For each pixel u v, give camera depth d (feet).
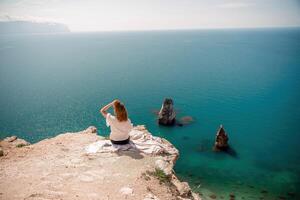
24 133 217.77
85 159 37.52
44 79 450.30
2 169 35.65
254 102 280.31
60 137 49.26
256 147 173.37
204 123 221.25
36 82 427.33
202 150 169.37
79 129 224.94
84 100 314.96
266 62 531.50
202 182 130.62
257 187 126.21
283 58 577.43
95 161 36.88
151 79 419.33
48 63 636.89
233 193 120.67
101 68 547.08
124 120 39.47
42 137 209.26
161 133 200.95
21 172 34.50
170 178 35.17
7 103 310.24
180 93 326.24
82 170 34.55
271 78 389.80
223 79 395.55
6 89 382.01
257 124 217.56
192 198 34.19
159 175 34.42
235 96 304.30
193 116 239.30
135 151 39.42
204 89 340.80
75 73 500.33
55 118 254.27
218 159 156.46
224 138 166.71
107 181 31.89
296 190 123.44
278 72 430.61
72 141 46.50
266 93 313.12
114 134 40.06
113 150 39.37
